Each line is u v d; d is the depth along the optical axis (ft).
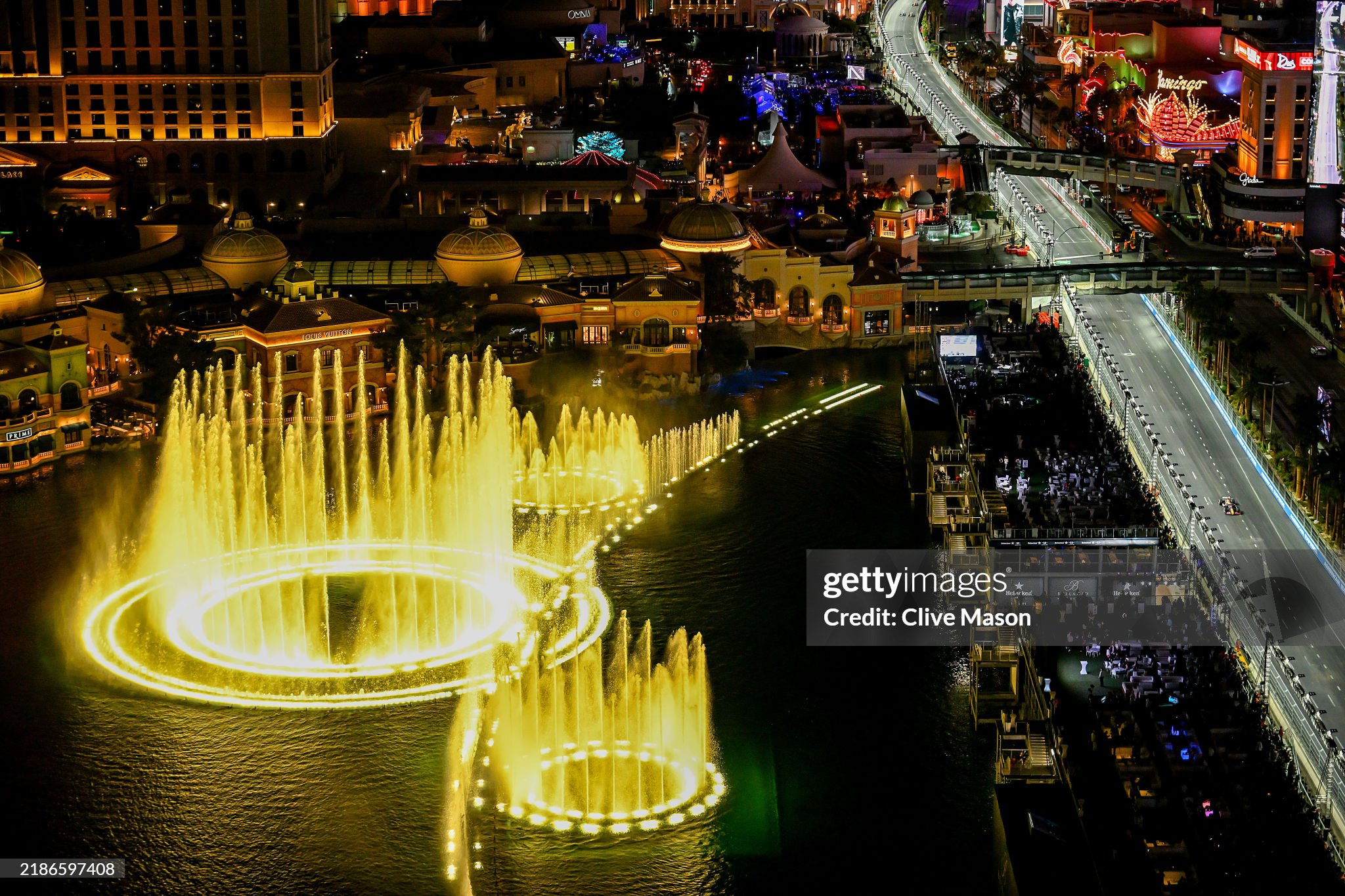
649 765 514.68
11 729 528.22
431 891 455.22
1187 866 447.42
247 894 455.22
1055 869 429.79
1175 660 547.08
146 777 505.66
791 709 545.03
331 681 562.66
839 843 477.77
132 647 581.12
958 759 517.55
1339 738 507.71
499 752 519.60
